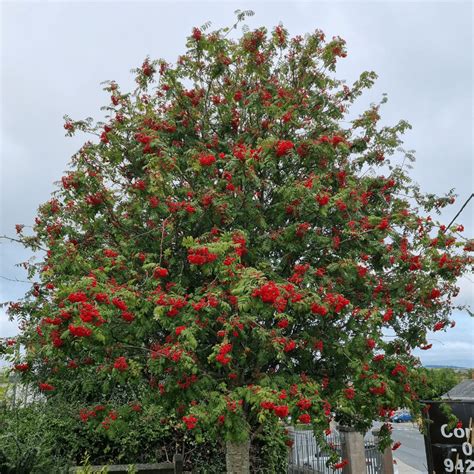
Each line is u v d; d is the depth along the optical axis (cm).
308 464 1115
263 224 737
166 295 616
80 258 691
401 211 812
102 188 773
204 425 591
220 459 1129
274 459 1112
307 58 888
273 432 1061
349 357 679
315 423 606
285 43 898
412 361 741
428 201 893
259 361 671
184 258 748
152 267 675
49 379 765
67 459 972
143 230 781
